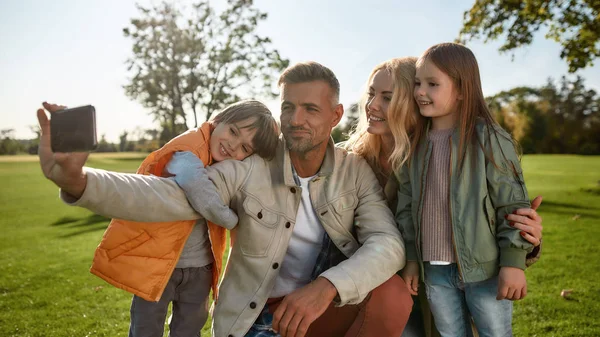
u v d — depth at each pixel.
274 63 28.27
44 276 5.58
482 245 2.18
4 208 14.59
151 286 2.22
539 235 2.12
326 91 2.19
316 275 2.36
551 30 12.33
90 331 3.61
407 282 2.38
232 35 27.92
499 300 2.21
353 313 2.20
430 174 2.35
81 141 1.51
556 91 53.22
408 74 2.42
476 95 2.30
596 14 11.52
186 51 27.41
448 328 2.35
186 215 2.07
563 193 13.93
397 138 2.41
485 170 2.20
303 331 1.82
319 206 2.32
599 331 3.38
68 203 1.68
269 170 2.32
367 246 2.14
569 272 5.08
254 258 2.22
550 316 3.72
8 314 4.07
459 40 13.05
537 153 51.41
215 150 2.40
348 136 3.05
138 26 27.58
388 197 2.59
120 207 1.79
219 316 2.23
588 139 50.28
